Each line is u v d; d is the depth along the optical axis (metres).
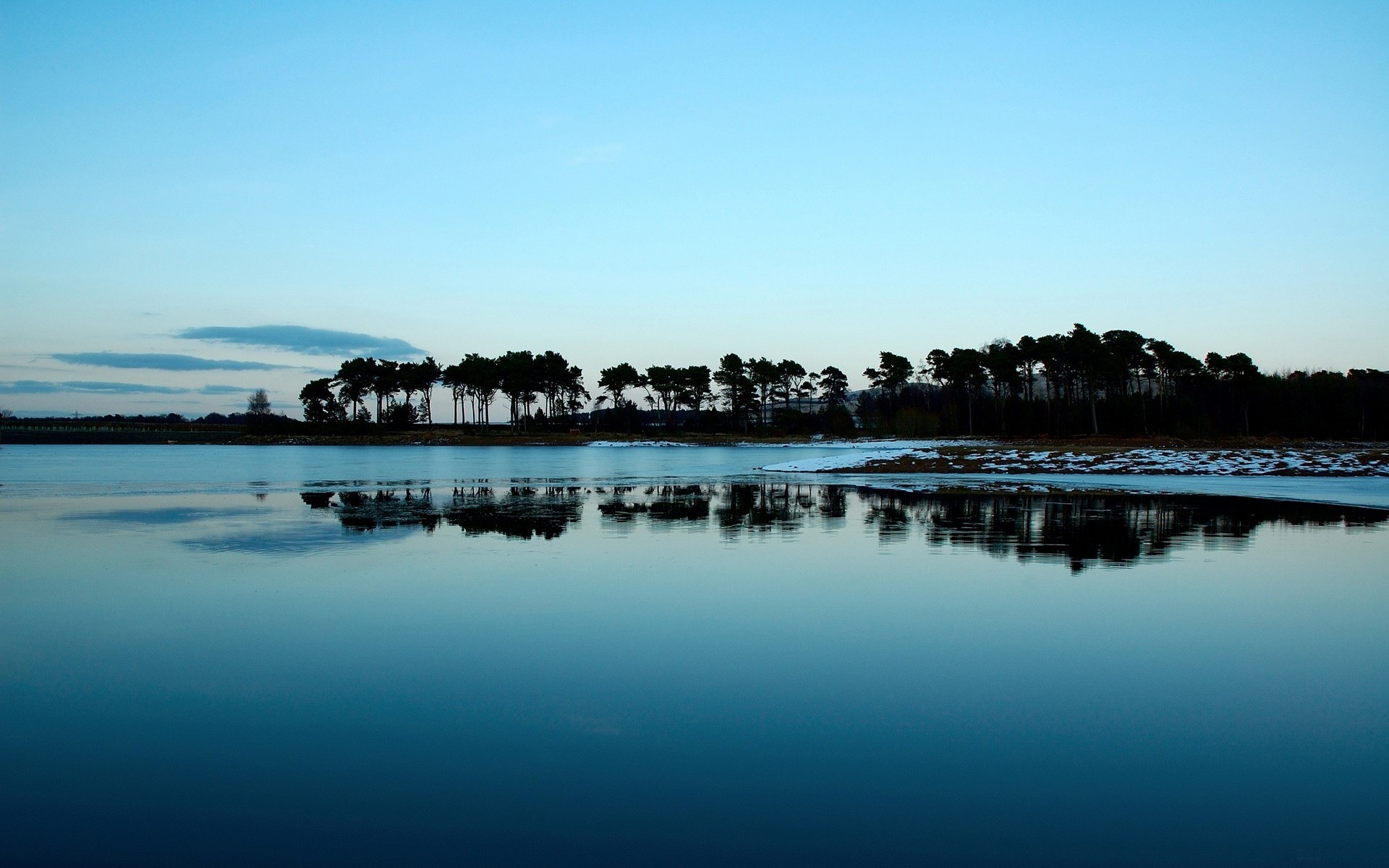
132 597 13.04
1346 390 116.88
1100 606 12.59
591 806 6.47
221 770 7.05
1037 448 58.44
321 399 153.00
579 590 13.56
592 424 167.75
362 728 7.91
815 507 26.80
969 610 12.32
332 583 14.09
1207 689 9.04
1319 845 5.93
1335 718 8.27
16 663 9.77
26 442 138.50
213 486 36.97
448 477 45.59
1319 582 14.38
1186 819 6.29
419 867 5.62
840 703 8.61
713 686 9.08
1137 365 122.38
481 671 9.56
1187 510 25.75
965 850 5.86
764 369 153.38
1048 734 7.84
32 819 6.26
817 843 5.95
